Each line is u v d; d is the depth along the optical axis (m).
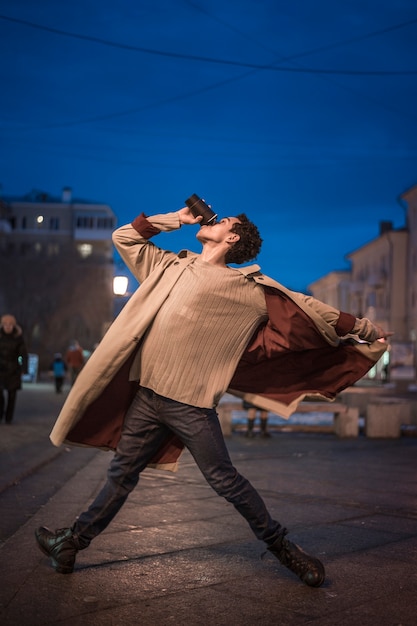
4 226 79.12
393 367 49.31
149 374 4.15
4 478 7.84
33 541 5.14
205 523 5.91
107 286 71.31
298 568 4.25
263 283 4.12
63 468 9.23
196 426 4.14
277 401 4.41
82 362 29.50
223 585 4.27
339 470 9.37
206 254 4.24
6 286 68.75
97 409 4.29
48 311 68.81
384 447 12.39
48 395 27.19
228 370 4.21
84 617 3.69
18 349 14.53
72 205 84.38
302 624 3.66
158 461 4.42
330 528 5.82
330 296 100.31
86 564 4.62
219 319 4.11
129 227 4.28
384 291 72.44
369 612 3.85
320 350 4.41
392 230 71.69
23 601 3.88
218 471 4.18
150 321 4.14
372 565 4.73
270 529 4.25
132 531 5.59
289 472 9.10
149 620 3.68
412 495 7.44
